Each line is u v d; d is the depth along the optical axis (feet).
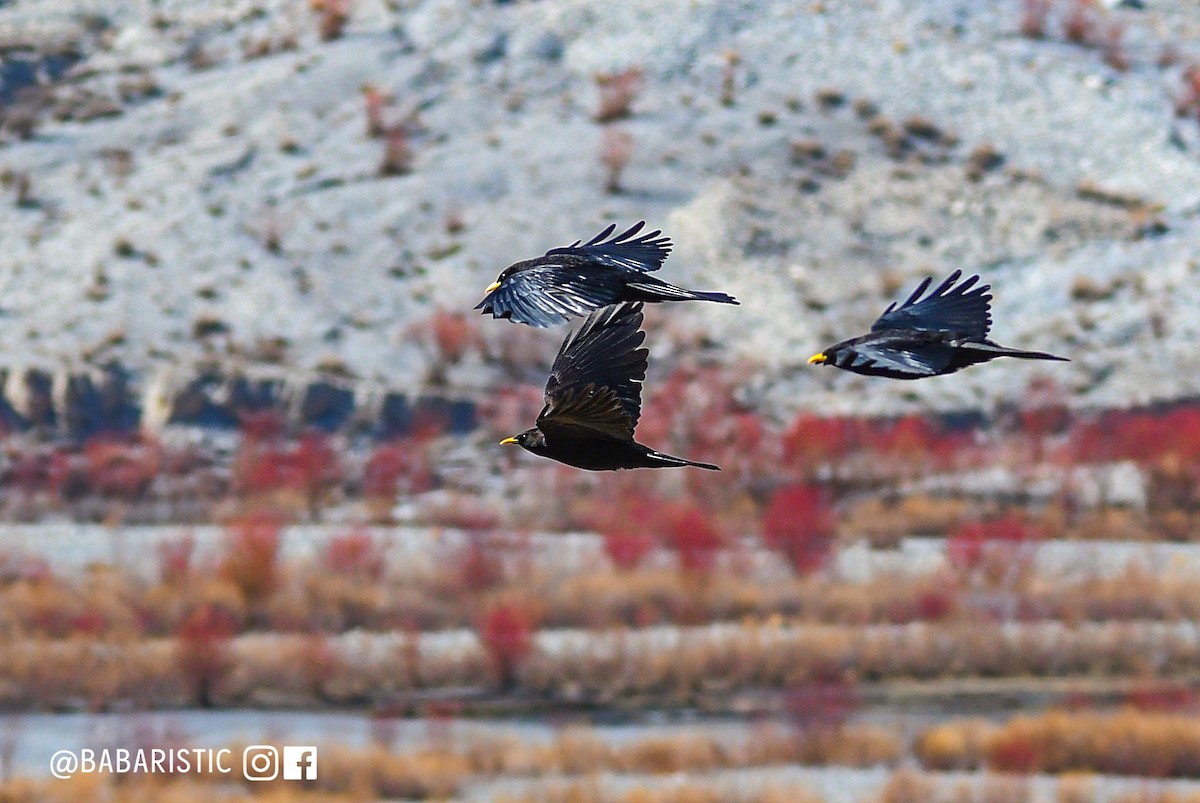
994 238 206.90
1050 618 113.19
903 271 200.13
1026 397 173.88
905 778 74.38
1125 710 86.17
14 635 102.58
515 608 107.55
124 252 197.88
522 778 79.30
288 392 173.27
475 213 207.00
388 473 150.71
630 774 79.77
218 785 76.02
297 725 91.20
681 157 216.13
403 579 117.60
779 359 184.24
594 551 126.21
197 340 183.62
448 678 102.01
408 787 76.64
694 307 190.90
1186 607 115.03
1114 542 136.98
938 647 105.40
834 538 130.00
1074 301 196.54
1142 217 209.77
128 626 106.11
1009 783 74.43
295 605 111.34
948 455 155.33
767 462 153.17
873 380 180.14
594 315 21.99
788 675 102.78
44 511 145.07
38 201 212.43
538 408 170.50
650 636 109.70
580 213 206.28
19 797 71.00
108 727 86.84
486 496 150.00
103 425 172.35
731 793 73.87
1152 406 175.01
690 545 117.70
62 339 181.68
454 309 190.19
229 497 150.20
